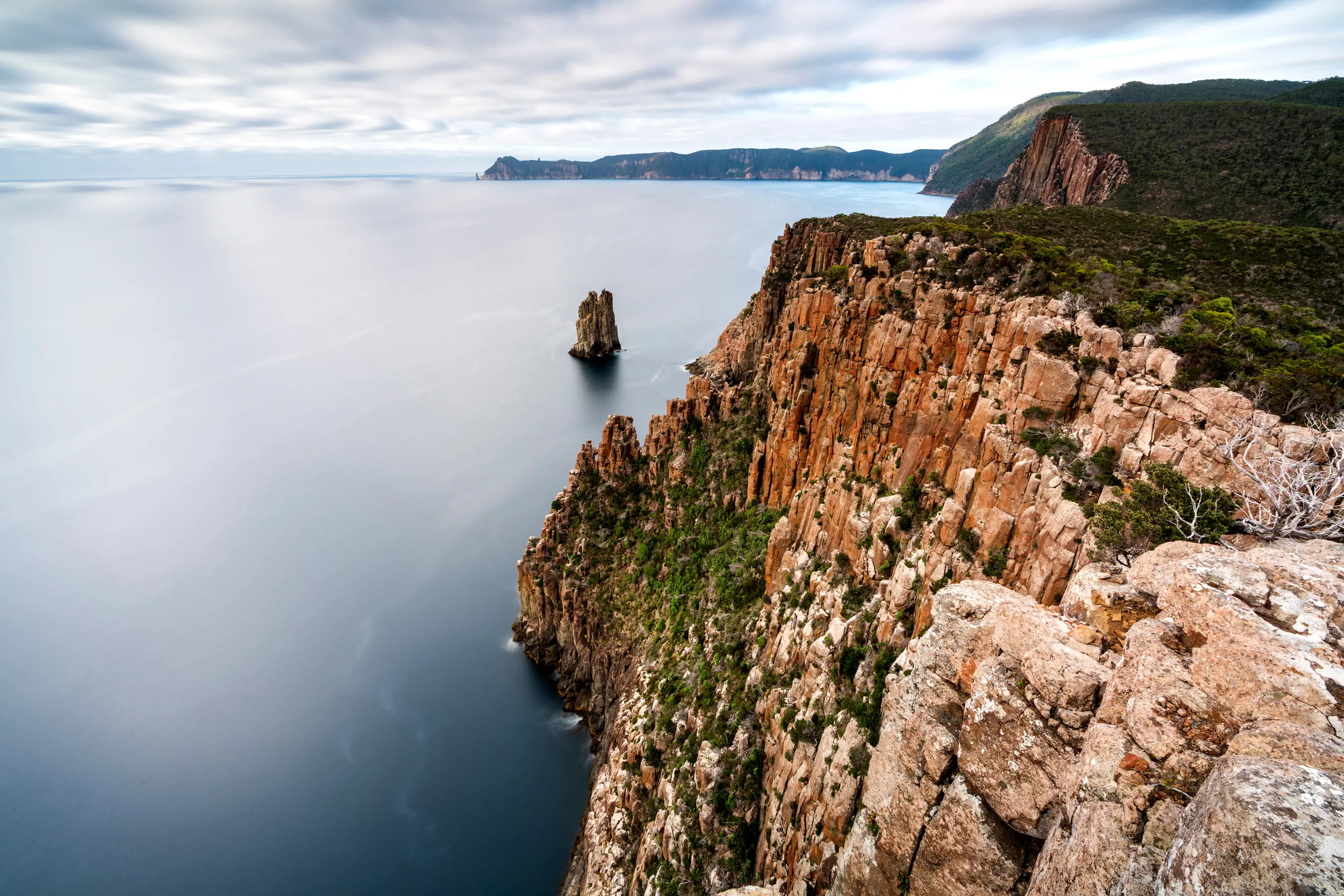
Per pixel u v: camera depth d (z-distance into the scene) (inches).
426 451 6141.7
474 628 3890.3
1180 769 398.0
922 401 1793.8
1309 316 1785.2
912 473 1787.6
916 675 725.9
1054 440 1266.0
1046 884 468.4
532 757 3053.6
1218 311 1454.2
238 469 5816.9
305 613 4025.6
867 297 2162.9
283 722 3262.8
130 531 4886.8
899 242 2242.9
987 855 561.0
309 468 5841.5
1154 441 1123.9
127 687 3486.7
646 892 1766.7
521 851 2664.9
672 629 2719.0
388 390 7696.9
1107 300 1507.1
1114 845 402.6
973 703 587.5
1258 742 356.2
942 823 610.5
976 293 1736.0
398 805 2859.3
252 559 4559.5
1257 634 407.5
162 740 3181.6
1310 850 275.0
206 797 2913.4
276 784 2952.8
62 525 4992.6
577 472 3617.1
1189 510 888.9
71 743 3179.1
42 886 2613.2
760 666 2015.3
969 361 1660.9
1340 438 869.2
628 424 3567.9
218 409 7116.1
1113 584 580.1
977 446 1525.6
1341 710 361.1
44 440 6368.1
